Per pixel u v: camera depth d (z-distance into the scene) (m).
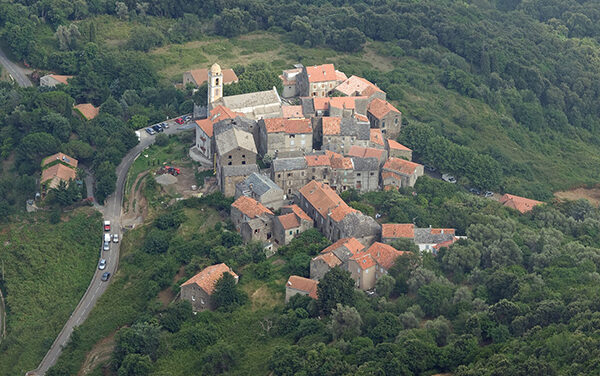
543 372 164.75
